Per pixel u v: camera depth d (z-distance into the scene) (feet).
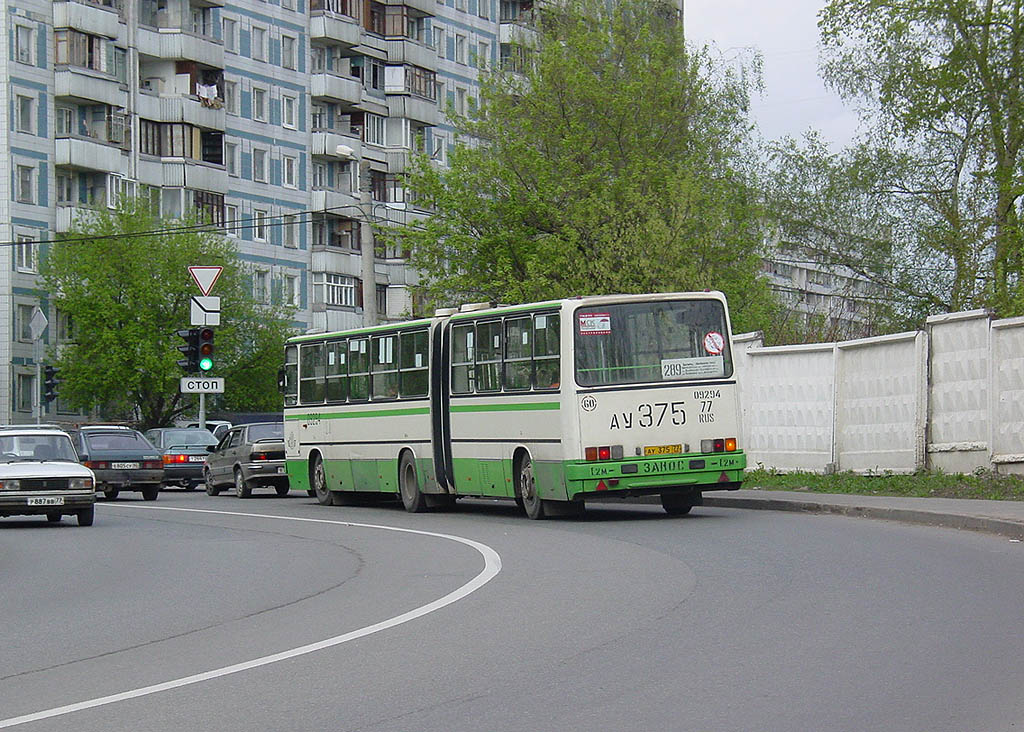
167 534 81.87
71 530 86.63
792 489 93.76
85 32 229.25
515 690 31.32
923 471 88.43
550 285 133.90
